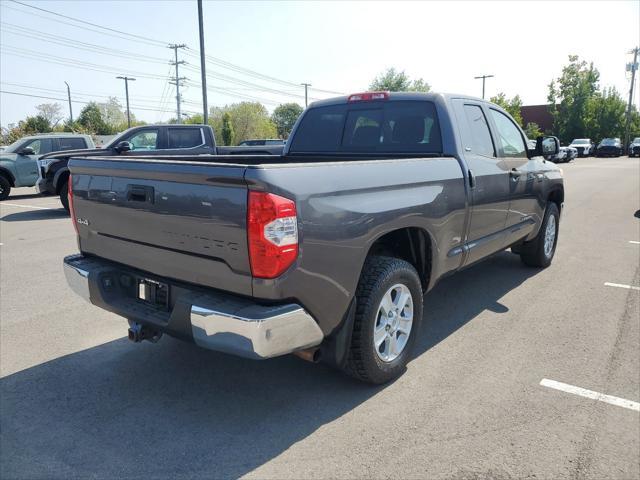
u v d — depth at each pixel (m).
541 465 2.68
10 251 7.75
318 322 2.92
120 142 11.24
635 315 4.85
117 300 3.37
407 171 3.47
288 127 107.81
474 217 4.33
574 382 3.56
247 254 2.60
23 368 3.81
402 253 3.86
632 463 2.70
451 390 3.46
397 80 65.69
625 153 54.62
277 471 2.65
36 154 15.55
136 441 2.91
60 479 2.60
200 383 3.59
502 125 5.17
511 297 5.39
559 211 6.70
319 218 2.77
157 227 3.02
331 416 3.16
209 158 4.62
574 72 54.88
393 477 2.60
